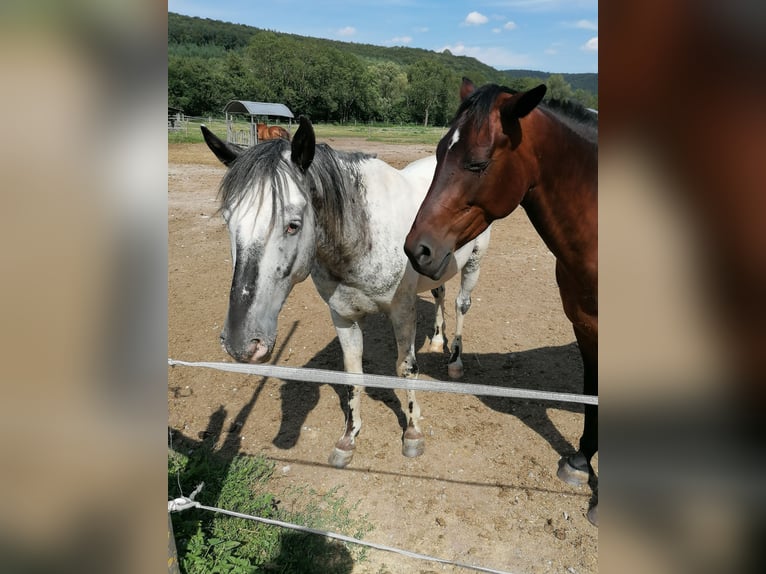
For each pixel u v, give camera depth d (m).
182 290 5.42
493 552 2.33
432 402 3.54
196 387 3.72
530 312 5.03
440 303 4.18
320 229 2.20
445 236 1.85
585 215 1.96
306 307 5.11
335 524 2.45
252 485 2.68
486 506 2.61
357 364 2.84
